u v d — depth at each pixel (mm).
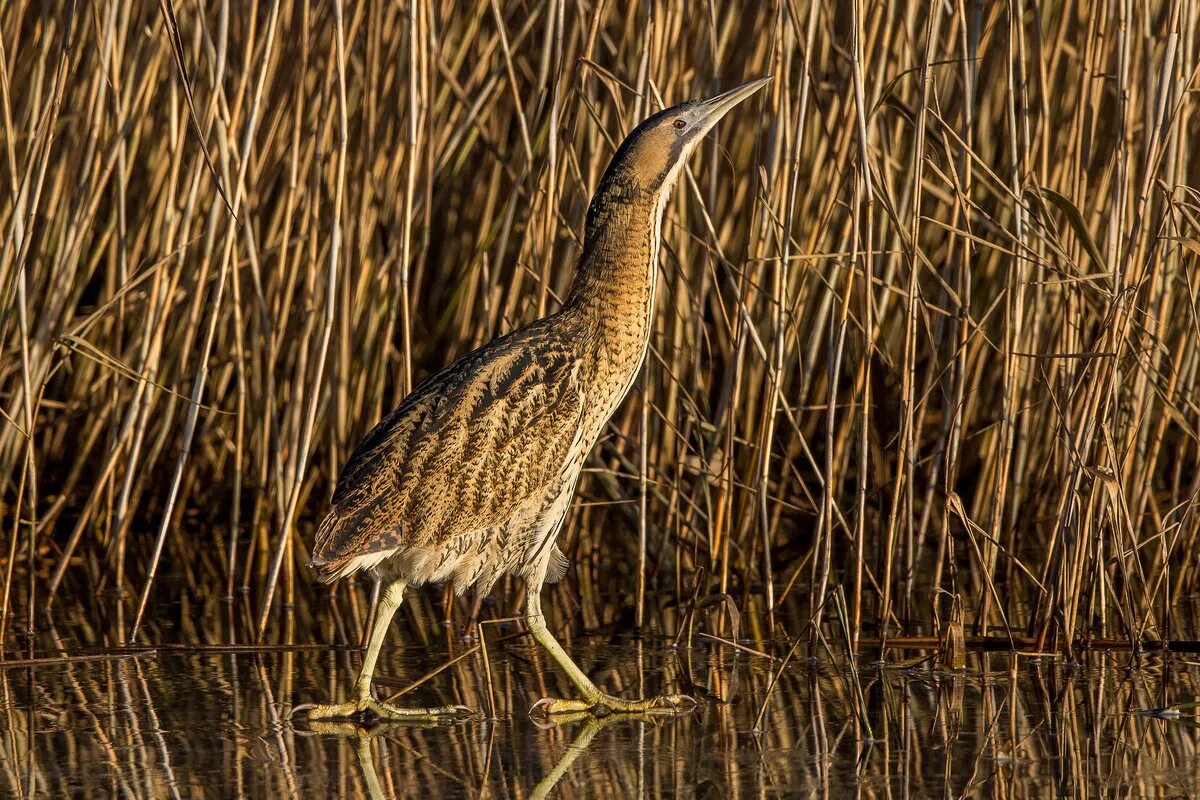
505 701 8859
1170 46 9203
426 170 11562
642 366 11000
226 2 10539
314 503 14234
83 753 7805
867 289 9484
